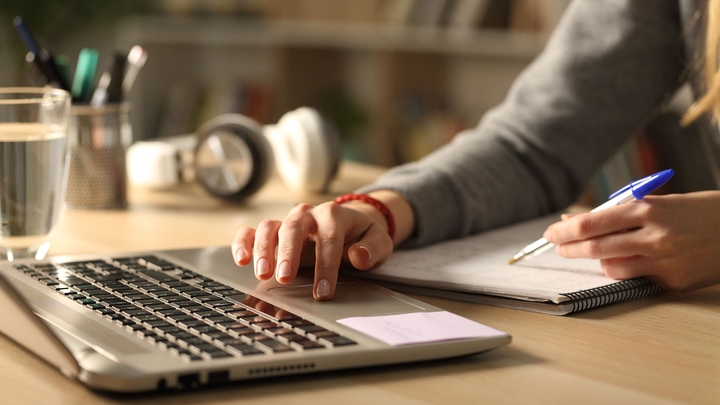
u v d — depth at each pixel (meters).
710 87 0.91
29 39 1.02
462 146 0.99
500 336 0.51
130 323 0.51
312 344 0.48
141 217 1.03
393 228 0.79
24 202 0.77
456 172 0.90
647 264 0.67
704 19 0.98
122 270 0.66
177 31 2.64
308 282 0.65
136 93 2.76
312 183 1.19
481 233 0.91
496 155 0.98
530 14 2.20
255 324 0.51
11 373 0.48
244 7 2.69
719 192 0.71
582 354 0.53
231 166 1.13
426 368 0.50
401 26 2.50
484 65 2.62
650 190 0.68
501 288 0.64
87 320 0.52
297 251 0.63
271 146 1.13
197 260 0.71
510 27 2.26
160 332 0.49
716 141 1.01
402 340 0.49
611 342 0.56
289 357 0.45
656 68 1.05
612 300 0.64
